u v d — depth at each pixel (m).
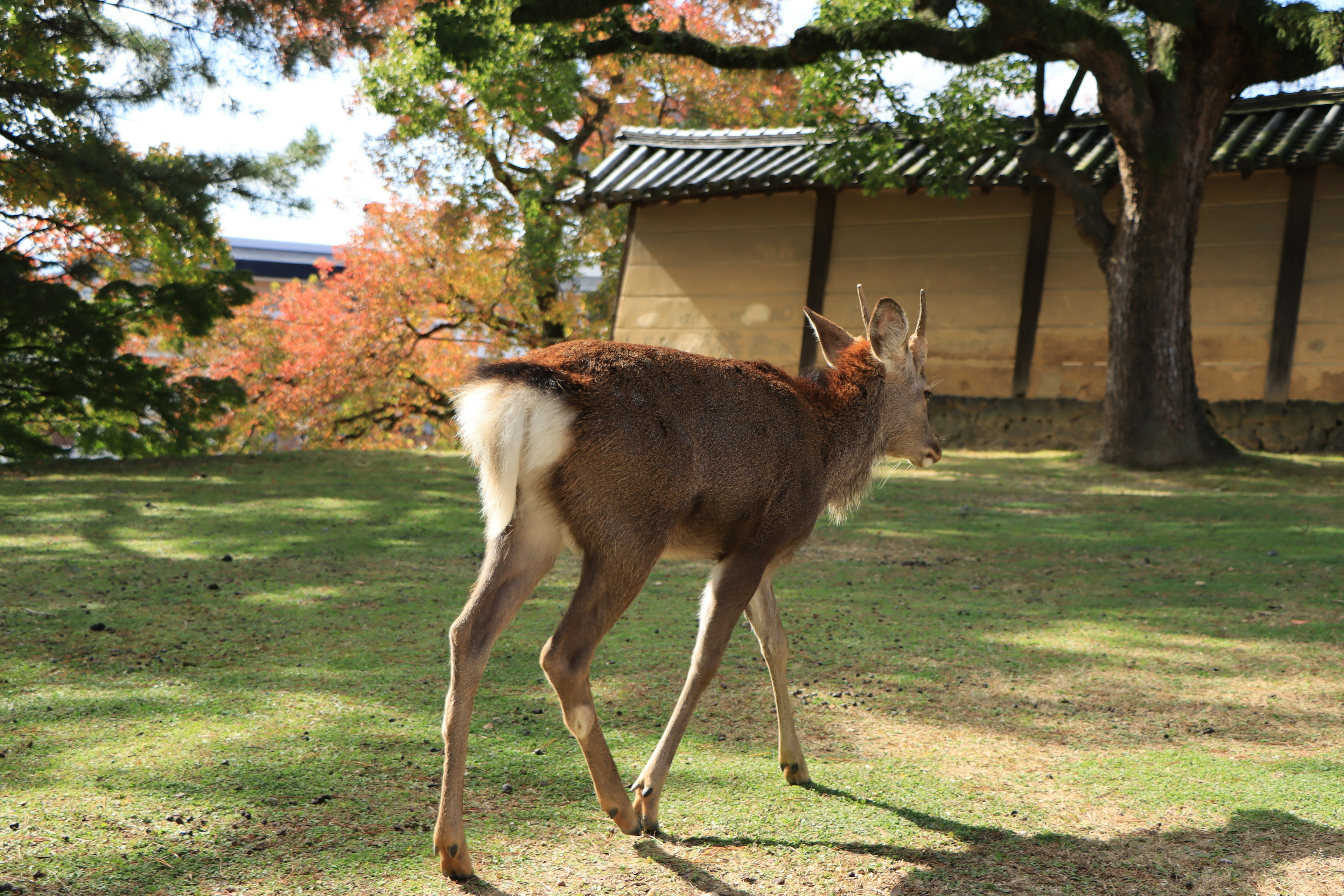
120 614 5.69
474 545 8.07
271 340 23.33
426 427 27.67
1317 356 14.33
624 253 19.08
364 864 2.97
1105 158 15.21
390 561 7.36
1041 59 12.56
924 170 15.73
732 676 4.94
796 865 3.06
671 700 4.55
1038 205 15.94
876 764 3.88
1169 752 4.04
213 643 5.21
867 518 9.84
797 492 3.64
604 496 3.18
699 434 3.39
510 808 3.40
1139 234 13.09
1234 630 5.85
